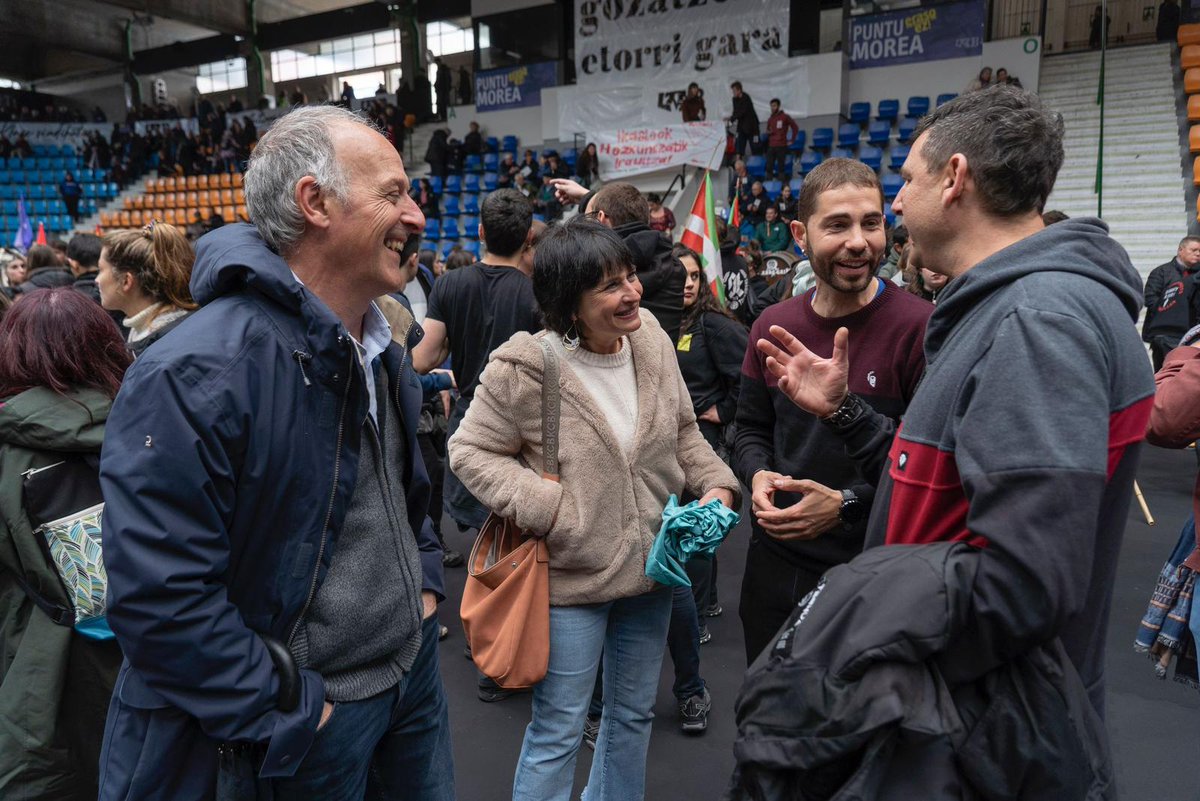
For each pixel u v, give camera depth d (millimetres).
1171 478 5184
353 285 1201
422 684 1453
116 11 23312
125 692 1132
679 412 1835
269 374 1092
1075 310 905
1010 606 845
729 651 3018
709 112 14000
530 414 1631
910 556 932
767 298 4168
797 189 12492
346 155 1140
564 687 1669
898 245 4516
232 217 16203
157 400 1021
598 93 14836
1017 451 855
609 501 1637
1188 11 13055
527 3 15828
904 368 1612
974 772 877
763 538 1782
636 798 1811
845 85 13297
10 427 1528
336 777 1237
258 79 23062
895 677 877
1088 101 11984
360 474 1248
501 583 1621
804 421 1687
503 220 2793
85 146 20000
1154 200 10273
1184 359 1491
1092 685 1022
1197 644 1592
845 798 872
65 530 1550
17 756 1573
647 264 2396
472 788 2244
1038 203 1042
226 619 1054
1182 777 2203
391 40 23031
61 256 5949
